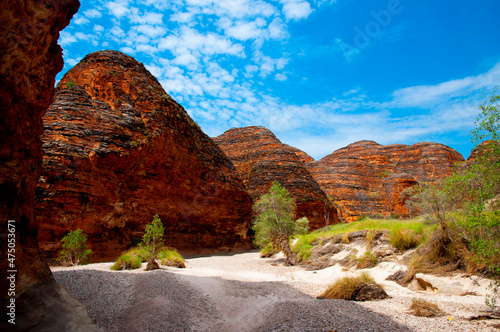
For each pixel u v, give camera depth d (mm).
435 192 11453
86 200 22047
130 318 6539
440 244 10953
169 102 34219
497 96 6668
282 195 23781
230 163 44812
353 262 14914
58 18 6281
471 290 8688
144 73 34594
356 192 79750
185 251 32781
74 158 21609
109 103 28391
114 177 24766
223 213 39188
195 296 8633
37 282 5727
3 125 5188
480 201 7148
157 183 29469
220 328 6566
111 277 9664
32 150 6383
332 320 6086
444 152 85750
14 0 4602
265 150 68688
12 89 5387
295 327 5676
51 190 20141
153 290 8484
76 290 7781
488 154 6930
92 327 5852
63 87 27875
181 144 33188
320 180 86062
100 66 30547
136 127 27641
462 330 5551
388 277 11766
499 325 5836
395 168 99125
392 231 14906
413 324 5914
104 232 23672
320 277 13797
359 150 113250
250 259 25188
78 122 23781
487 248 7000
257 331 5895
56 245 19531
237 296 9344
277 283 11680
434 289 9484
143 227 27922
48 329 5004
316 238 21812
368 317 6352
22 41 5148
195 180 34656
